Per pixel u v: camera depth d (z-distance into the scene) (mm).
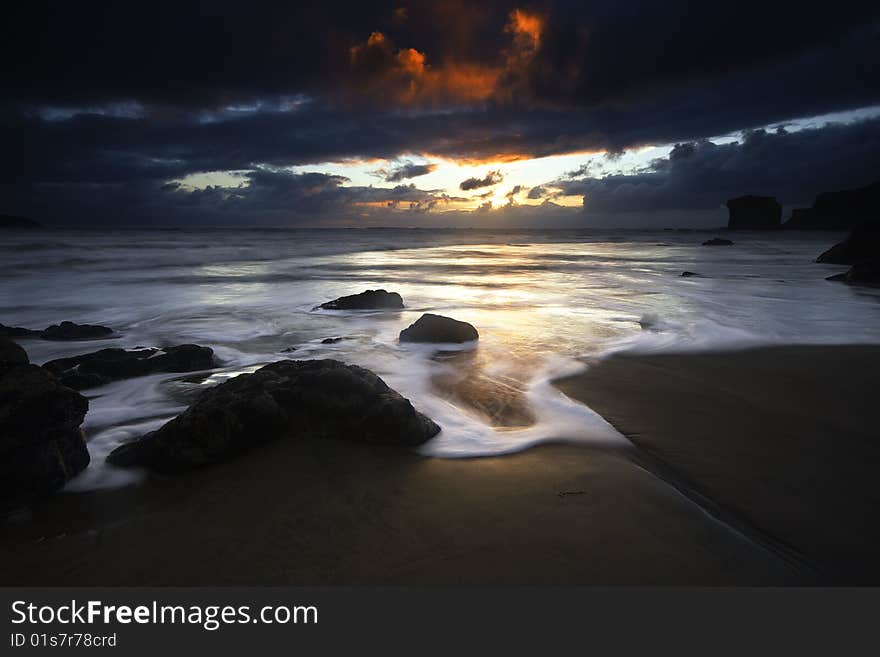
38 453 4117
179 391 7066
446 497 4066
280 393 5133
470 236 118500
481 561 3311
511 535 3580
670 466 4723
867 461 4828
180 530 3645
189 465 4434
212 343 10164
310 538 3533
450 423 5633
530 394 6770
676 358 8664
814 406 6328
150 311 14031
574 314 13211
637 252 47969
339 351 9234
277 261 34062
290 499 4016
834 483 4410
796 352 9094
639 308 14250
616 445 5141
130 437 5445
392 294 14367
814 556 3430
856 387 7090
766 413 6078
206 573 3215
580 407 6234
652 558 3359
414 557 3346
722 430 5559
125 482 4328
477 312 13555
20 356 4645
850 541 3596
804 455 4949
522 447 5047
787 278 22812
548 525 3697
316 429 5047
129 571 3236
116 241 55281
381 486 4219
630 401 6484
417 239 86875
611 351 9156
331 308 13961
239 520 3752
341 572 3217
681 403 6414
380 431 4965
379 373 7797
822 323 11820
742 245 62094
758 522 3818
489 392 6855
